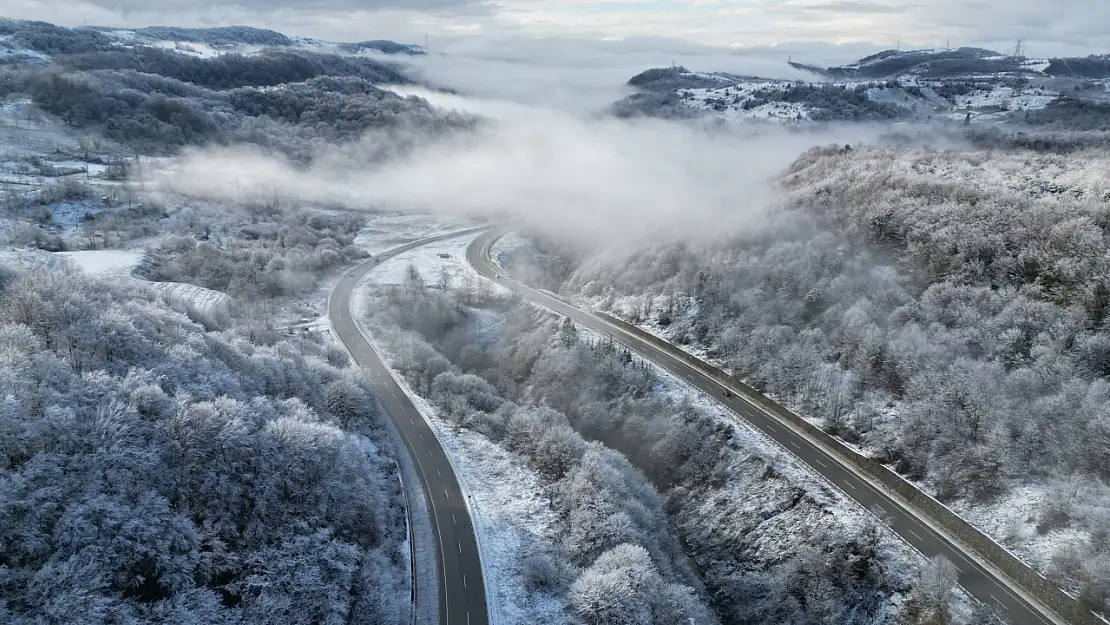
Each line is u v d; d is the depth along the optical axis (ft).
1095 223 329.93
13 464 164.86
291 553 186.39
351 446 254.27
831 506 259.80
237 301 440.45
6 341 199.11
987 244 349.61
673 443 312.91
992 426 260.83
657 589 204.33
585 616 201.46
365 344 422.41
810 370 332.60
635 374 362.12
